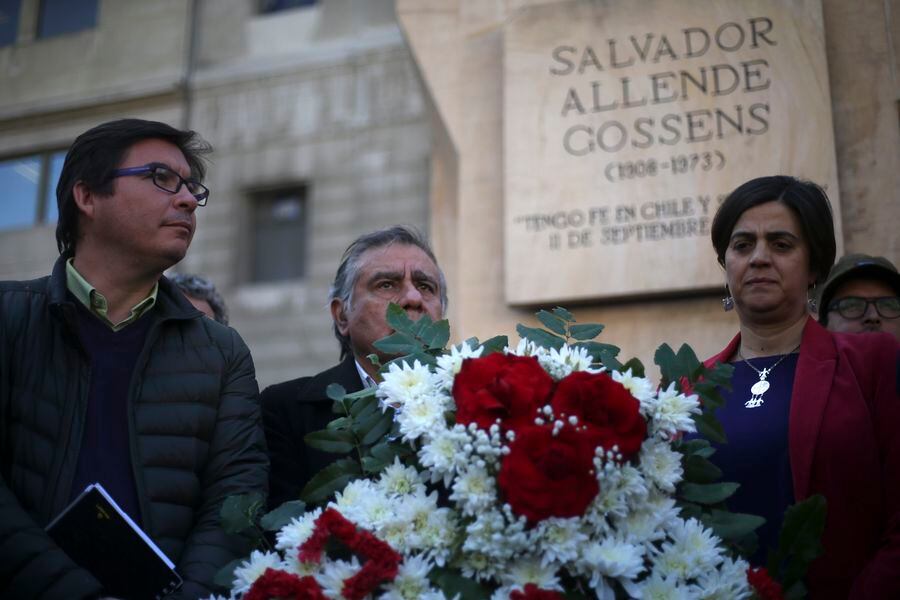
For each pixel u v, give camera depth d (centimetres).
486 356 223
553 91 542
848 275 363
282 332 1301
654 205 515
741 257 284
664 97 525
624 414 210
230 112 1362
